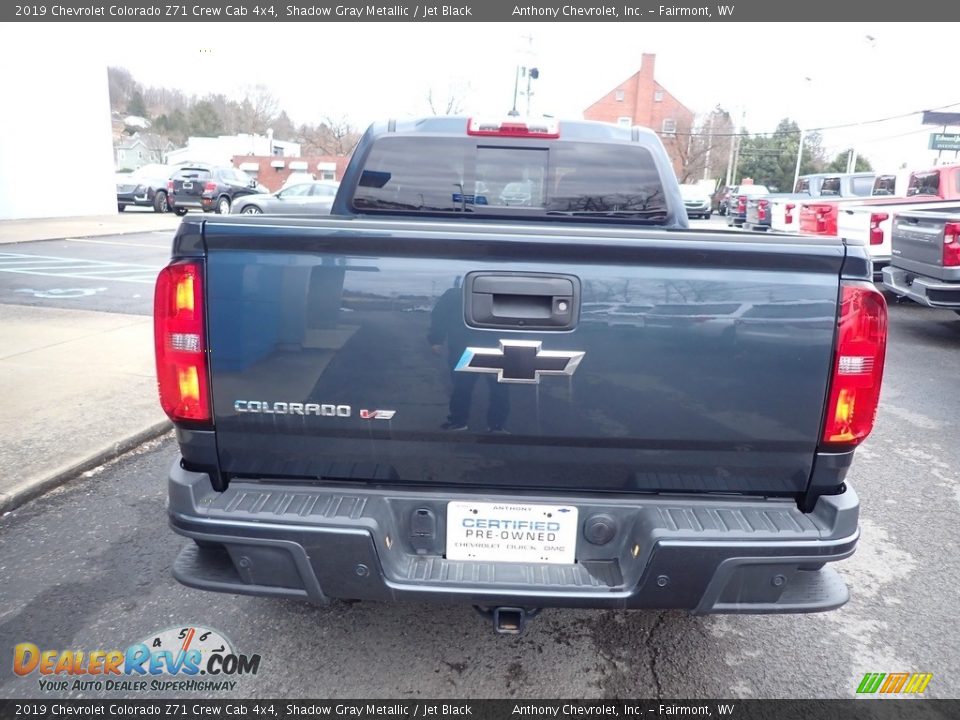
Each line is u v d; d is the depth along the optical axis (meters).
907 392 6.50
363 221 2.15
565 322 2.13
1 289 10.20
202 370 2.20
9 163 20.08
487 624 3.00
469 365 2.15
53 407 5.29
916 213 8.23
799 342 2.14
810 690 2.65
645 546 2.20
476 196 3.85
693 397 2.17
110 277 11.50
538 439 2.21
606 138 3.80
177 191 23.47
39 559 3.42
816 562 2.19
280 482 2.35
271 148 58.81
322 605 3.11
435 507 2.30
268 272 2.14
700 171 64.62
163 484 4.26
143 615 3.01
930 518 4.04
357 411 2.20
